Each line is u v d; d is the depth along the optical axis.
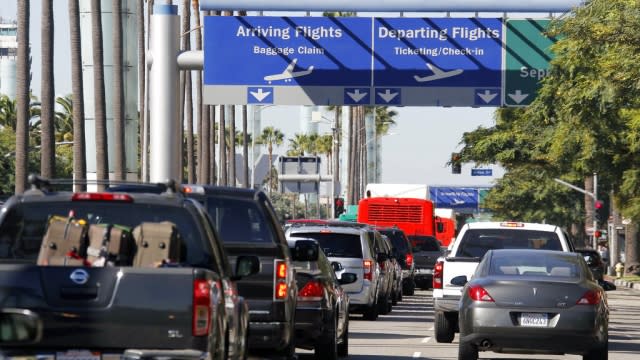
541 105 96.94
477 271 46.94
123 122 116.56
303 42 81.62
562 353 46.12
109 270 25.19
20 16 97.38
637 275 190.50
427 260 129.50
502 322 44.84
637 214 121.50
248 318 34.19
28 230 27.55
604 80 82.44
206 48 80.88
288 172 133.38
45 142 100.12
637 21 78.88
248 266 31.31
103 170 108.94
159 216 27.97
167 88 75.06
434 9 75.44
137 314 25.05
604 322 45.56
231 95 81.12
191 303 25.11
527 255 46.94
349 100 82.00
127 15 134.25
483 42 82.81
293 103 81.62
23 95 98.12
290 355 40.22
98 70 108.94
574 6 75.25
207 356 25.27
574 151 108.31
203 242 27.89
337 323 47.81
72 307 25.03
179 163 75.06
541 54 83.12
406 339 62.12
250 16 81.25
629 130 99.38
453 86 82.62
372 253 75.50
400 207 139.25
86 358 25.05
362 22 82.00
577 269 46.22
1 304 25.03
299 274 44.84
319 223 74.25
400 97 82.19
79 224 27.08
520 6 75.31
